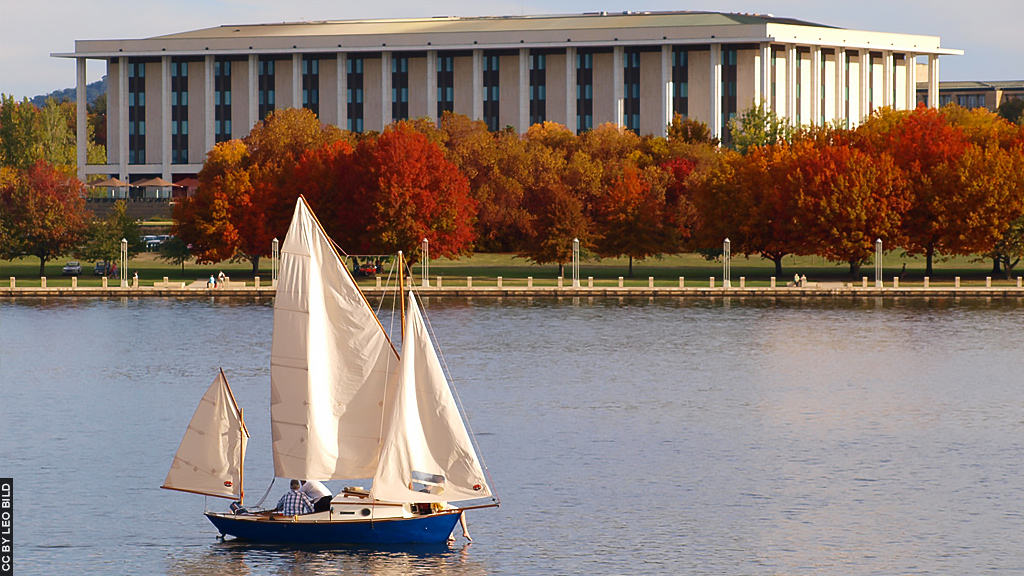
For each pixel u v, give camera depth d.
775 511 87.88
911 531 83.38
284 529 78.25
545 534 82.75
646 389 137.62
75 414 124.31
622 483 95.19
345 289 76.12
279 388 76.88
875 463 101.75
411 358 76.81
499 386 139.75
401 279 78.19
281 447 77.31
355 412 76.81
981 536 82.31
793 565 77.31
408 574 75.25
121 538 81.94
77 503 89.81
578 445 108.50
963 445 108.62
